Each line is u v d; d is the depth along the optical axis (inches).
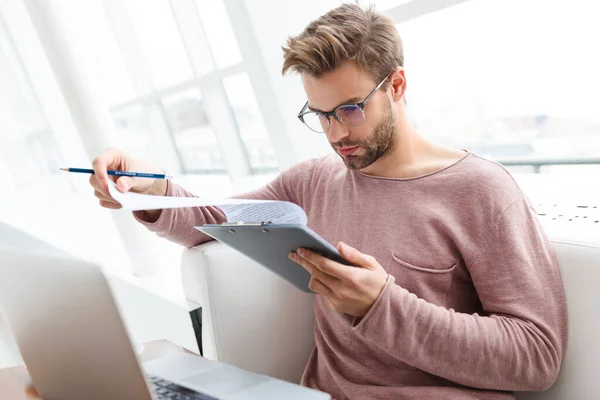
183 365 29.7
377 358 34.8
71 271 20.9
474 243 32.4
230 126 116.6
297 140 79.0
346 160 35.7
